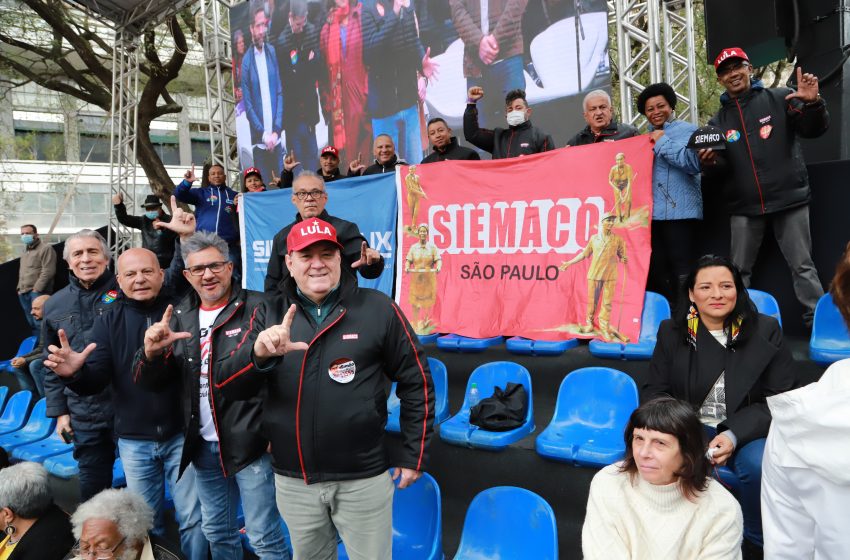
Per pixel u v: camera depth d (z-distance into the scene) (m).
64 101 15.15
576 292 3.60
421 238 4.18
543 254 3.73
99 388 2.72
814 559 1.31
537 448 2.68
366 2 7.23
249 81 8.48
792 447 1.28
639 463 1.80
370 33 7.25
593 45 5.81
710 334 2.36
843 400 1.19
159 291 2.86
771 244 3.63
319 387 1.99
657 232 3.79
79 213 19.95
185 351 2.45
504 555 2.38
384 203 4.38
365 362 2.04
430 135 4.89
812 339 3.01
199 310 2.55
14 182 17.27
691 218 3.50
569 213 3.66
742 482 2.17
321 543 2.13
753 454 2.12
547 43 6.04
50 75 11.25
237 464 2.31
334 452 1.98
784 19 4.27
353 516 2.04
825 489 1.23
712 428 2.31
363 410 2.00
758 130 3.29
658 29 6.12
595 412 2.90
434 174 4.12
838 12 3.95
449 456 3.02
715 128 3.12
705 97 10.41
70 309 3.17
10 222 18.75
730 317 2.32
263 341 1.82
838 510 1.21
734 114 3.38
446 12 6.64
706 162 3.19
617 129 4.13
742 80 3.32
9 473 2.78
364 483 2.02
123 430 2.76
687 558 1.73
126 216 6.46
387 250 4.38
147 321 2.78
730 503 1.75
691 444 1.76
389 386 3.77
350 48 7.44
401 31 7.00
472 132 4.76
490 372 3.29
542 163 3.75
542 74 6.11
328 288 2.03
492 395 3.15
